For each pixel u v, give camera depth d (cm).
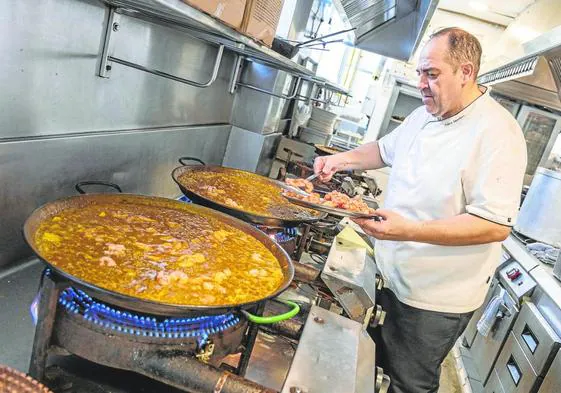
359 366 95
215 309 85
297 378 84
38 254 81
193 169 213
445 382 325
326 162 234
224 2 133
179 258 121
